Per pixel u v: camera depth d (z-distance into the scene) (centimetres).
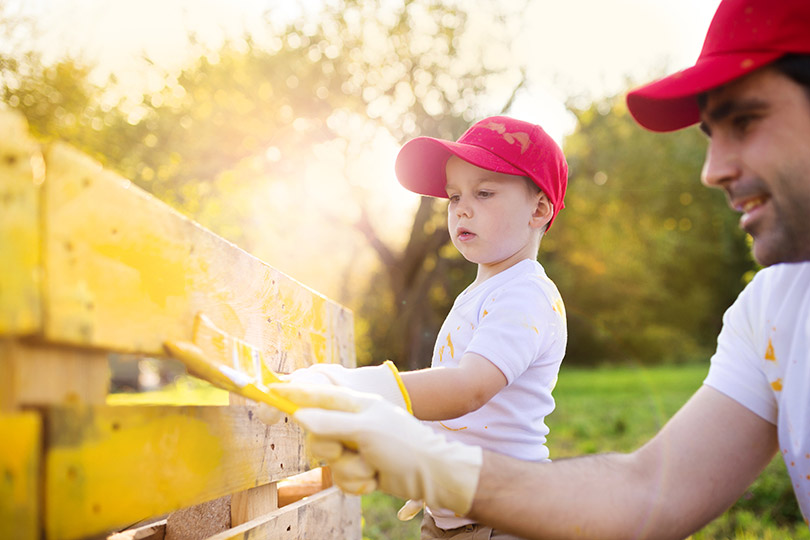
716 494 121
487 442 149
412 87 1198
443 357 160
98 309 81
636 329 1945
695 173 1792
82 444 80
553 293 159
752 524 369
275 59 1165
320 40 1178
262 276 138
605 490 110
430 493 96
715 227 2102
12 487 70
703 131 118
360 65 1182
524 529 104
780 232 105
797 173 102
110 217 84
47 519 74
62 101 859
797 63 101
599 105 1591
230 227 1168
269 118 1143
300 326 165
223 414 120
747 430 128
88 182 80
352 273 1369
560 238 1686
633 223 1744
